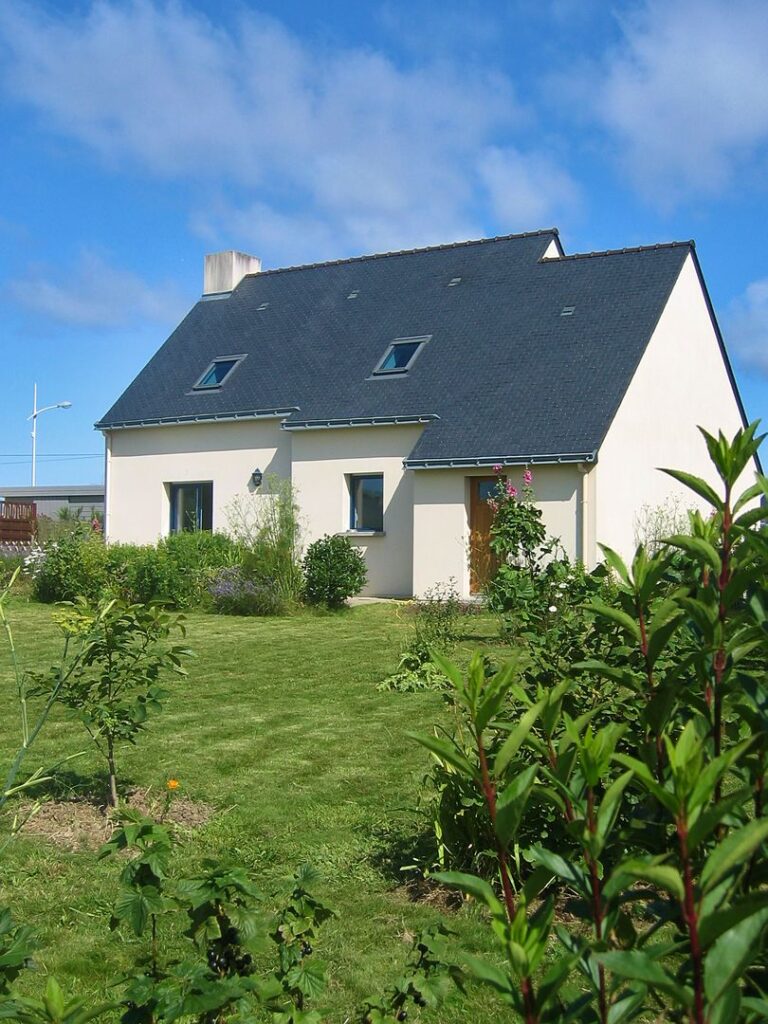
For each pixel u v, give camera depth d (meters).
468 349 21.78
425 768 7.13
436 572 19.83
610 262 22.44
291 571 18.75
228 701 9.73
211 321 27.17
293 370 23.81
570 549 18.33
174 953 4.27
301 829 5.88
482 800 4.68
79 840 5.71
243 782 6.88
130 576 19.00
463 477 19.58
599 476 18.42
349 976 4.02
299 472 22.22
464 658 10.73
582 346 20.47
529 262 23.62
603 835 1.70
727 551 2.21
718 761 1.49
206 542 21.36
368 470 21.36
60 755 7.57
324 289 26.23
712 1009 1.40
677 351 21.59
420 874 5.13
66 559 19.39
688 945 1.57
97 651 6.06
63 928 4.58
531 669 5.32
